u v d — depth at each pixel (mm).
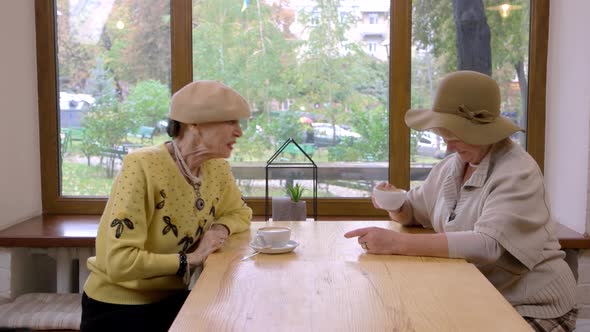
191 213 1688
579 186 2543
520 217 1483
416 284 1260
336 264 1421
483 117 1569
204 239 1597
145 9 2896
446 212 1733
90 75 2936
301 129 2934
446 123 1547
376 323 1041
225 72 2904
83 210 2965
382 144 2926
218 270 1373
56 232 2553
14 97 2752
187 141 1654
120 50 2922
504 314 1081
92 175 2990
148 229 1631
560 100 2703
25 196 2836
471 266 1399
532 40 2812
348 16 2863
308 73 2900
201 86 1627
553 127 2775
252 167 2947
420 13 2836
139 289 1648
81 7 2900
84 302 1714
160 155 1626
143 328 1642
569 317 1619
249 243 1677
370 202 2932
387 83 2893
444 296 1182
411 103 2881
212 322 1049
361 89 2902
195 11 2875
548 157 2830
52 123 2930
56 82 2932
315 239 1715
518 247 1478
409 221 1916
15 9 2746
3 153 2666
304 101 2916
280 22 2875
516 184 1522
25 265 2652
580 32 2516
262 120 2926
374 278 1303
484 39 2838
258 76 2904
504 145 1646
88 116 2959
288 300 1162
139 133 2967
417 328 1017
